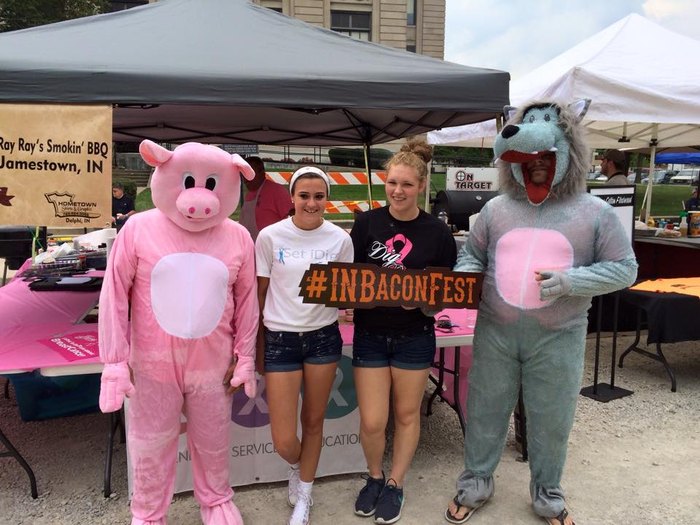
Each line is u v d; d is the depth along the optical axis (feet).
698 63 16.83
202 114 17.28
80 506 8.87
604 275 7.09
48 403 12.06
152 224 6.98
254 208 17.88
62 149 8.30
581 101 7.43
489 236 7.99
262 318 7.89
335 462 9.71
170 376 7.04
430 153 8.57
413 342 7.91
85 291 13.73
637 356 17.33
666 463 10.55
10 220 8.21
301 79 9.08
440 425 12.09
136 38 10.30
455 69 10.25
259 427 9.27
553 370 7.64
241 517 8.25
